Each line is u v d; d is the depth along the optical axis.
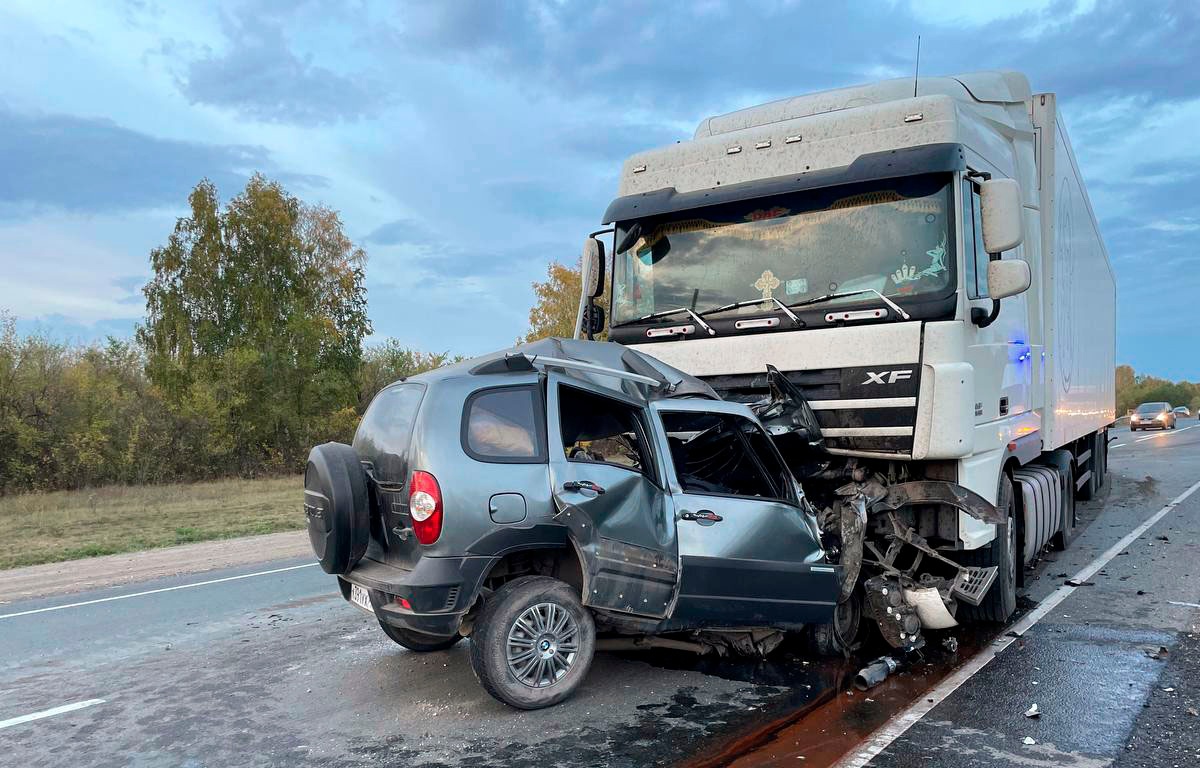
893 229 5.98
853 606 6.10
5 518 17.59
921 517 6.14
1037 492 7.84
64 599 9.02
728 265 6.58
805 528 5.58
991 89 7.61
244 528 15.09
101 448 26.23
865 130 6.20
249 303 38.31
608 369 5.23
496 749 4.27
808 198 6.32
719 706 4.86
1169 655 5.70
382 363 45.97
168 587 9.45
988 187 5.86
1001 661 5.65
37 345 26.20
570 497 4.77
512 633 4.73
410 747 4.35
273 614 7.78
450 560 4.56
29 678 5.97
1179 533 10.62
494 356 5.41
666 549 5.00
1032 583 8.09
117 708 5.20
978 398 6.05
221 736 4.63
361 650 6.39
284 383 33.34
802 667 5.63
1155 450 26.27
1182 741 4.22
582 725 4.58
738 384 6.30
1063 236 9.32
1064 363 9.40
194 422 29.62
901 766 3.95
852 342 5.86
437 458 4.63
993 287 5.87
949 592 5.88
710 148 6.83
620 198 7.25
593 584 4.75
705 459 5.85
